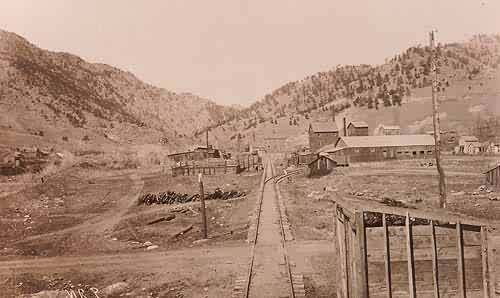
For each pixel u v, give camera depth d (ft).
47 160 160.35
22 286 58.80
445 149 149.79
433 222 28.81
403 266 28.99
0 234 90.68
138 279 58.70
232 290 50.31
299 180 134.72
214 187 131.75
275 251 64.23
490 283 28.12
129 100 617.21
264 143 375.25
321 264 56.80
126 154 202.39
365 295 28.84
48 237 88.12
